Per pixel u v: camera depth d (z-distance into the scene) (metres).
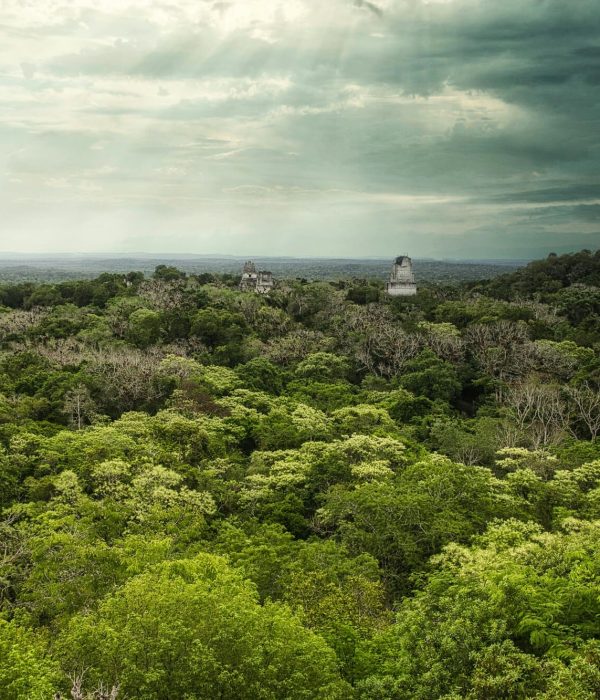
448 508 42.03
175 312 105.56
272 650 23.39
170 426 58.59
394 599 36.34
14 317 106.44
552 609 24.41
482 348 98.75
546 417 73.69
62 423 65.25
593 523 36.59
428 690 22.17
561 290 150.88
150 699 21.41
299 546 39.16
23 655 23.11
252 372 84.12
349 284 163.75
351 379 95.81
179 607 25.22
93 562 33.47
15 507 42.31
